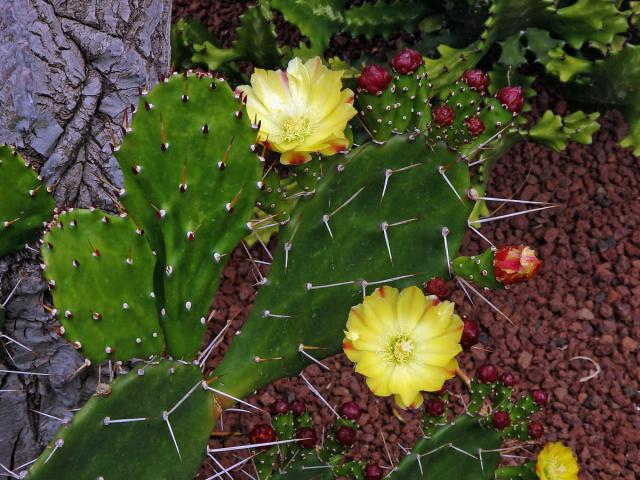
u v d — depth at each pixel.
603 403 1.10
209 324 1.11
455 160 0.78
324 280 0.80
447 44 1.17
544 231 1.17
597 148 1.22
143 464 0.75
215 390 0.77
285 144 0.80
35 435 0.90
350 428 0.86
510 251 0.78
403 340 0.79
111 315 0.74
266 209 0.83
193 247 0.76
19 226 0.81
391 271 0.80
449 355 0.79
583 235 1.17
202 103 0.73
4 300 0.85
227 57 1.13
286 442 0.86
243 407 1.06
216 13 1.31
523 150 1.21
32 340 0.87
